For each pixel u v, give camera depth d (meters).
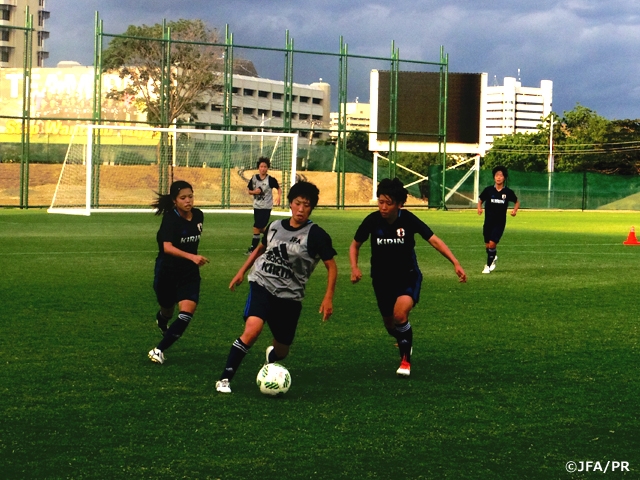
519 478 4.70
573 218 36.66
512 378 7.07
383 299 7.43
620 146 84.56
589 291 12.56
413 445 5.23
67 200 38.78
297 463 4.87
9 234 21.78
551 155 76.31
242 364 7.45
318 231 6.44
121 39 36.72
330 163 40.91
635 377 7.13
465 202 44.88
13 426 5.48
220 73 39.62
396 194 7.20
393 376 7.09
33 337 8.48
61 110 35.62
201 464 4.82
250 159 40.44
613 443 5.33
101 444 5.14
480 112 43.41
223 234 23.11
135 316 9.81
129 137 38.31
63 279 12.99
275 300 6.55
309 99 64.44
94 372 7.04
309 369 7.32
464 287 12.95
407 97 41.09
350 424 5.66
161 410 5.91
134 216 30.77
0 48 114.62
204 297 11.48
